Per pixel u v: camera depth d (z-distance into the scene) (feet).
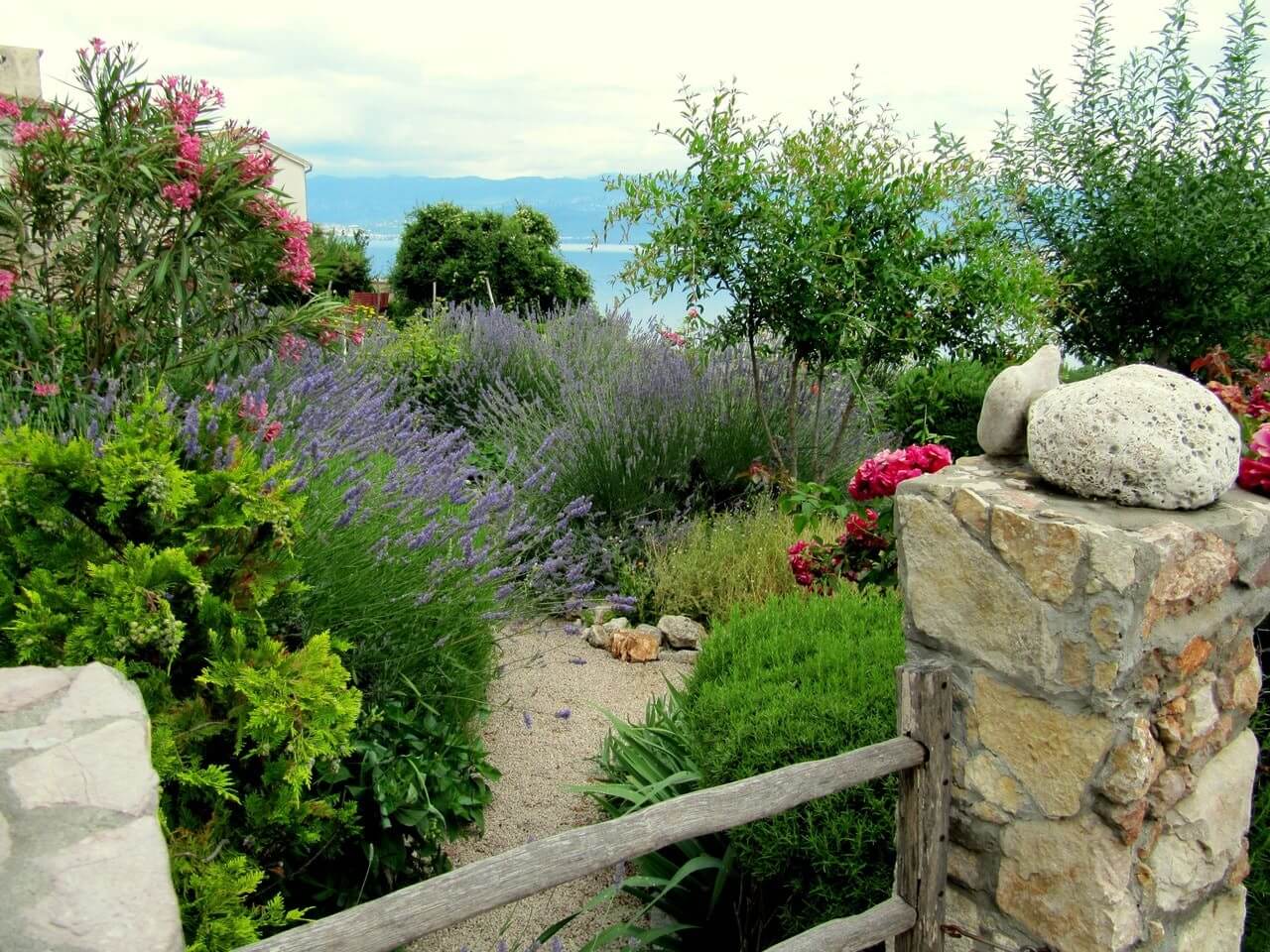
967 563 6.59
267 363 16.76
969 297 18.19
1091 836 6.20
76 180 15.80
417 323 29.73
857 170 18.26
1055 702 6.24
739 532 18.53
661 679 15.28
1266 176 22.31
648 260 18.94
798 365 19.72
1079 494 6.48
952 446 23.31
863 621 10.37
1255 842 8.09
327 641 8.07
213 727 7.57
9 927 3.70
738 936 9.29
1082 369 25.34
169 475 7.86
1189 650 6.28
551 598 14.88
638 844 5.60
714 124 18.07
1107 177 23.47
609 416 20.21
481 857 10.62
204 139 16.92
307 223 17.76
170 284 16.58
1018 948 6.72
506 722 13.73
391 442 15.64
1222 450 6.26
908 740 6.77
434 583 11.47
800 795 6.22
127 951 3.67
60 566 7.79
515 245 50.44
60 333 15.92
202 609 7.88
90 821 4.33
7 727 5.02
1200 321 22.65
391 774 9.61
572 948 9.41
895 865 7.24
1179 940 6.85
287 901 8.74
